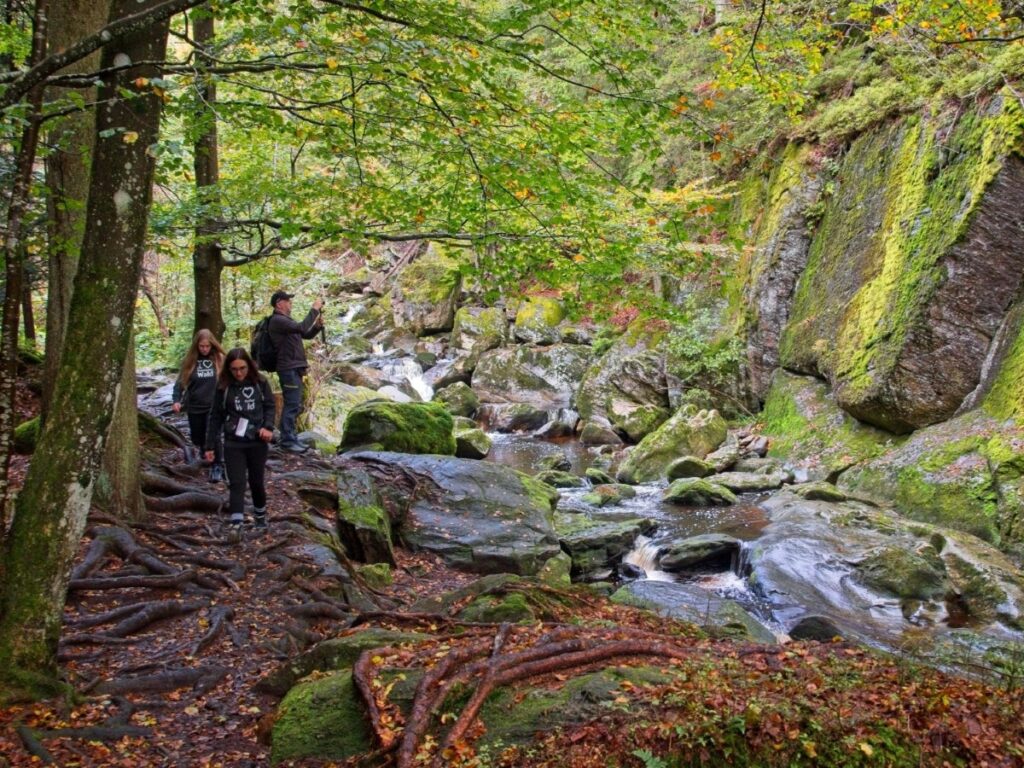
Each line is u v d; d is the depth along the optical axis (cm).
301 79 625
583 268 716
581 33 584
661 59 1717
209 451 770
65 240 616
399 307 2842
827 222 1708
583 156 746
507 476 1105
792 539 1044
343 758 358
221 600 616
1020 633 826
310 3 525
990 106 1305
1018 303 1246
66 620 545
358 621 583
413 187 723
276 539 742
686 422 1669
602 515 1310
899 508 1184
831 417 1522
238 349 745
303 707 399
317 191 731
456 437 1683
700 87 1561
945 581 928
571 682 381
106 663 503
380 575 813
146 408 1439
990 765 317
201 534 737
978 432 1176
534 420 2141
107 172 400
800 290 1750
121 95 409
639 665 405
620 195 758
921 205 1402
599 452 1848
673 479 1543
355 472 981
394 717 367
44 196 647
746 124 1933
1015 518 1008
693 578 1052
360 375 2230
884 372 1339
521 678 386
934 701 350
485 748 334
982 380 1259
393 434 1251
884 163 1559
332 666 468
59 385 405
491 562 913
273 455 1043
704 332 1908
